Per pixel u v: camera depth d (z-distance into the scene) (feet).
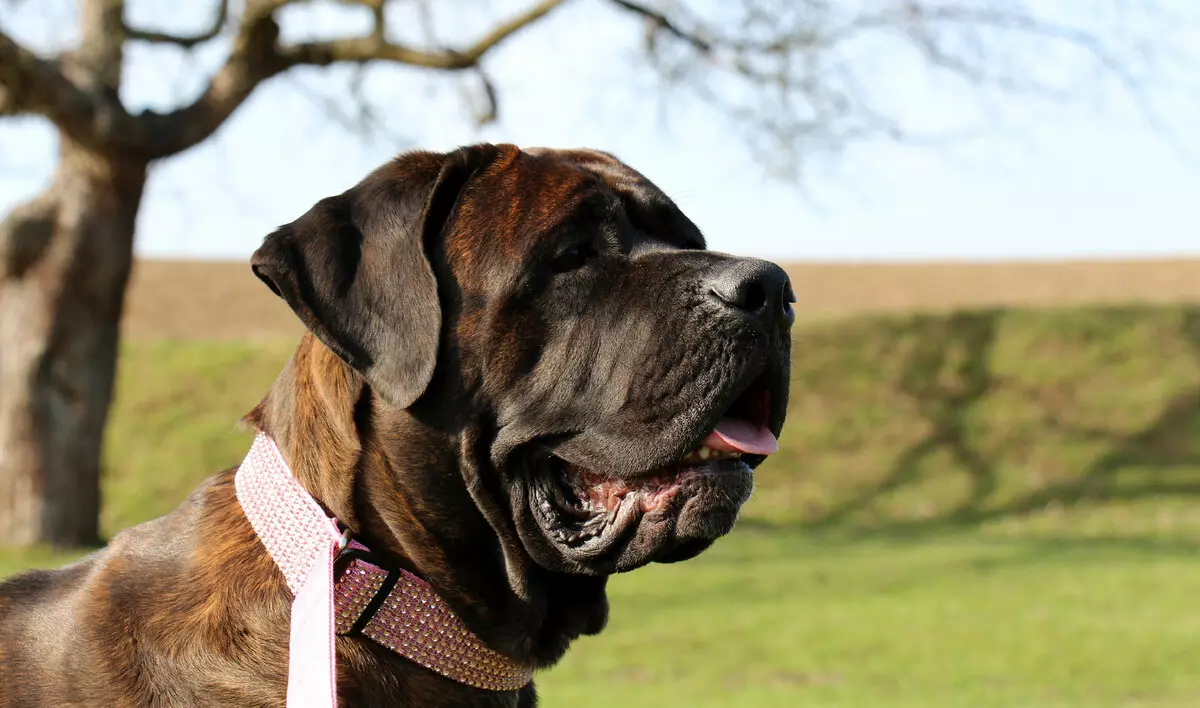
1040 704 25.55
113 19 45.80
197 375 81.66
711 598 41.57
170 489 68.39
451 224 9.83
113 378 47.96
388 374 9.14
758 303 9.72
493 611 9.77
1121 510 67.41
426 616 9.43
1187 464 74.64
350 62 48.29
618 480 10.00
